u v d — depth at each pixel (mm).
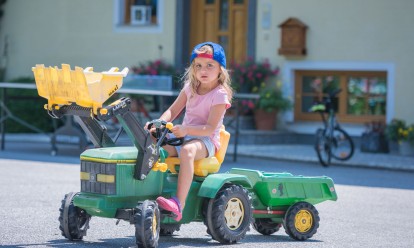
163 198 11203
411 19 30734
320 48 32344
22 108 35375
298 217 13078
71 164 24531
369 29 31453
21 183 19516
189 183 11469
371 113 31812
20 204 16141
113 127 29781
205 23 36062
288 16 33000
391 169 26281
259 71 32969
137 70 35031
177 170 11844
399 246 13102
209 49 11828
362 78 32031
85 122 11453
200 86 12039
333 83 32594
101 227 13719
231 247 11992
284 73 33094
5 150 28609
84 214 12039
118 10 36969
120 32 36938
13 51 39250
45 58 38531
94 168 11195
